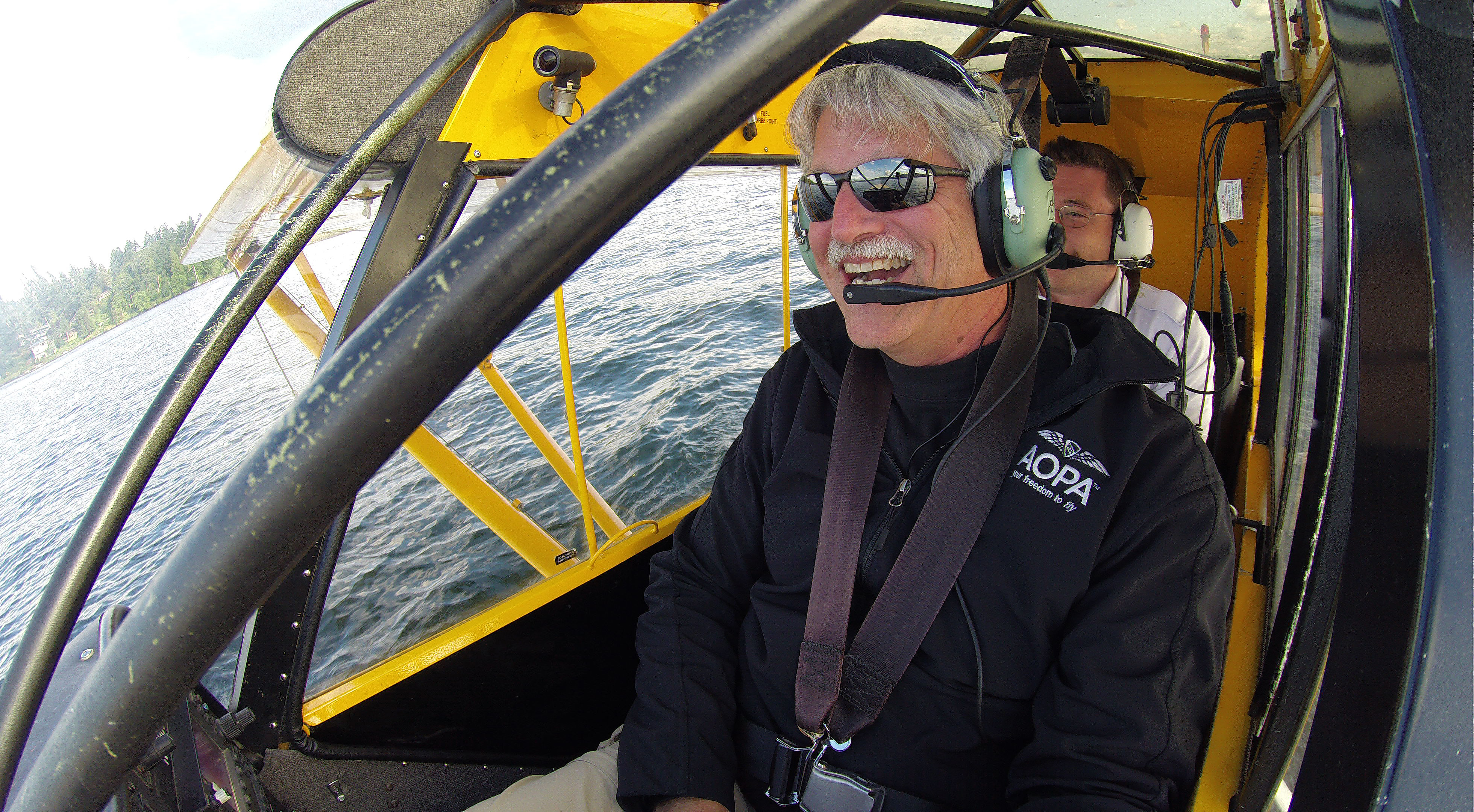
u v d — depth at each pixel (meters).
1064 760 0.97
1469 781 0.39
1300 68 1.67
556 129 1.42
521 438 4.48
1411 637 0.38
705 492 3.99
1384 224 0.42
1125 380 1.06
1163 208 2.60
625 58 1.46
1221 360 1.93
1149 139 2.41
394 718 1.64
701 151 0.34
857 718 1.09
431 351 0.34
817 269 1.17
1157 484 1.04
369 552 3.74
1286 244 1.82
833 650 1.12
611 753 1.35
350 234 1.73
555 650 1.84
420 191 1.33
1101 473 1.04
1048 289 1.04
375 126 1.17
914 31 2.10
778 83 0.33
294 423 0.36
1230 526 1.06
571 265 0.34
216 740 1.36
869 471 1.17
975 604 1.07
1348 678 0.43
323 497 0.37
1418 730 0.39
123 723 0.43
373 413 0.35
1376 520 0.42
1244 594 1.50
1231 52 2.17
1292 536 1.44
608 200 0.33
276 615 1.41
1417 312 0.39
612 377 6.42
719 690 1.26
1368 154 0.43
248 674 1.42
